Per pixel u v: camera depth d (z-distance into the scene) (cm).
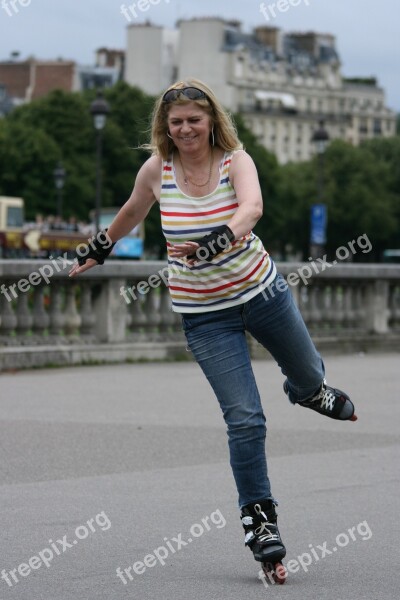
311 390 718
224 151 668
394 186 14650
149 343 1970
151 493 934
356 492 946
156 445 1148
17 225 7125
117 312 1930
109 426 1257
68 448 1125
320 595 657
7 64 18562
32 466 1038
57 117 10456
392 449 1150
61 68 18425
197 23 19575
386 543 782
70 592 660
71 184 10181
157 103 669
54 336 1850
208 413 1362
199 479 991
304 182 13762
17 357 1775
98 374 1750
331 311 2269
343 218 13662
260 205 652
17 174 10119
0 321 1777
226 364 680
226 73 19700
